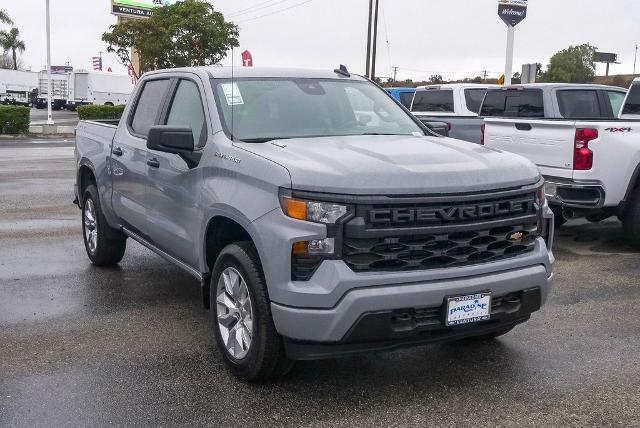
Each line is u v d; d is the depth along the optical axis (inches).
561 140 315.6
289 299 158.4
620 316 236.2
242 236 189.9
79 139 310.2
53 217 409.1
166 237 220.7
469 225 165.2
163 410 165.0
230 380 181.9
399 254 159.8
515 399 172.1
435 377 184.7
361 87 239.8
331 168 161.9
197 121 213.5
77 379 182.5
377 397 172.6
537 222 180.7
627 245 347.3
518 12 666.2
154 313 237.1
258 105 210.5
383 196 157.8
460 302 163.3
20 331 218.4
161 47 1453.0
